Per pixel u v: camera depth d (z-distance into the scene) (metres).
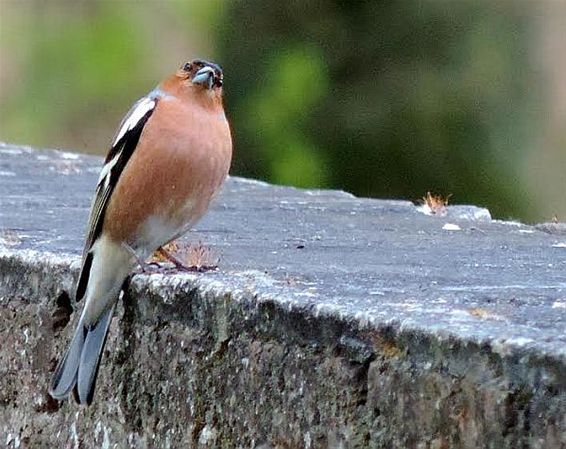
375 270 7.65
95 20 28.00
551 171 21.27
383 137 20.97
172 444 6.84
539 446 4.87
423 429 5.38
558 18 21.33
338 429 5.80
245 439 6.35
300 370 6.02
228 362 6.46
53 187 12.72
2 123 27.88
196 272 7.32
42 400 7.90
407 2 20.80
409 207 11.94
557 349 4.86
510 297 6.49
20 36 28.16
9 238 9.01
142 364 7.10
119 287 7.30
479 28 20.95
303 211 11.45
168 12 27.20
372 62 20.94
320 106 21.02
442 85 20.86
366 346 5.70
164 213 8.05
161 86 8.55
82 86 27.73
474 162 21.02
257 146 21.20
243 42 21.41
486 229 10.30
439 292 6.64
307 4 21.02
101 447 7.38
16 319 8.16
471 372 5.16
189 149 8.06
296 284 6.82
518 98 21.17
